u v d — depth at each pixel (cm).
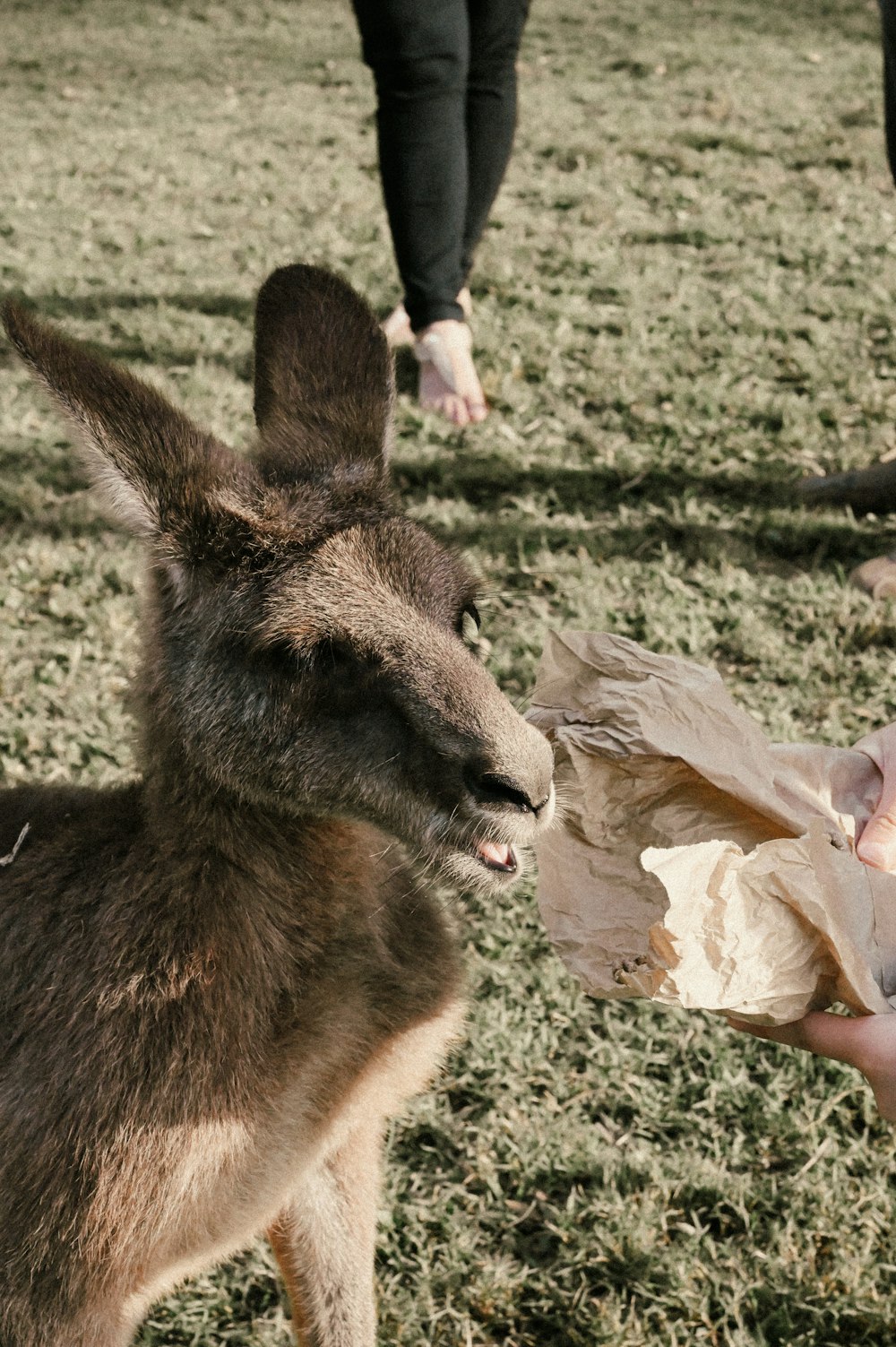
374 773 183
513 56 302
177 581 188
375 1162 198
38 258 364
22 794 197
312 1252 196
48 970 185
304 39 643
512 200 404
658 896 181
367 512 190
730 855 173
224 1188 184
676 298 339
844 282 348
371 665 183
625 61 572
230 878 188
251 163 454
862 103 501
